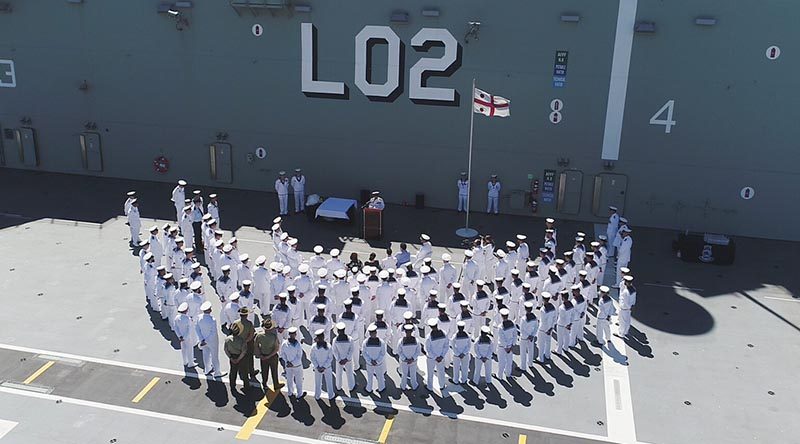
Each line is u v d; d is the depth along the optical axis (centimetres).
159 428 1356
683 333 1797
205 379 1530
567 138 2591
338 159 2806
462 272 1945
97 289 1959
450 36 2547
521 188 2689
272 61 2728
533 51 2511
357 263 1880
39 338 1675
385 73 2642
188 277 1755
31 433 1328
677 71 2434
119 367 1565
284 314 1569
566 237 2503
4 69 2994
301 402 1454
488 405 1462
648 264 2264
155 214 2609
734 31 2355
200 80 2822
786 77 2362
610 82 2492
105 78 2912
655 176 2572
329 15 2617
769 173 2478
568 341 1695
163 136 2947
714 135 2478
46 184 2948
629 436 1370
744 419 1434
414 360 1470
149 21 2786
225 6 2692
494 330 1627
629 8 2400
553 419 1418
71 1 2816
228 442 1321
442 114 2652
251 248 2292
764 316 1903
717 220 2575
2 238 2327
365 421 1394
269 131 2830
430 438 1345
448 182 2744
